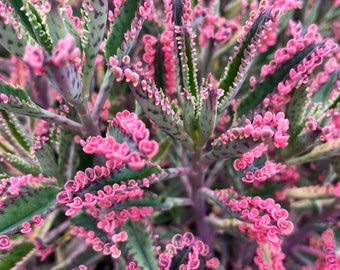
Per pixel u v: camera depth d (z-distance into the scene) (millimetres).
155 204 196
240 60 167
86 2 146
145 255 182
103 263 265
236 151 155
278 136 138
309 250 239
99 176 148
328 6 268
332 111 178
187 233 170
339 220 209
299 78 173
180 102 178
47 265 254
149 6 155
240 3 257
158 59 187
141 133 125
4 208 153
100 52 223
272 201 161
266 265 190
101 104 170
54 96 245
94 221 186
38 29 143
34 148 180
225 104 168
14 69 251
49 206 160
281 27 222
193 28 203
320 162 242
